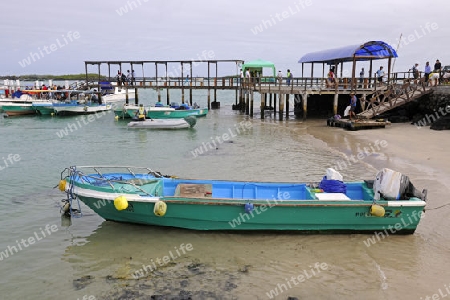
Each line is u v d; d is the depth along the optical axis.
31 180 15.06
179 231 10.40
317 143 21.84
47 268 8.56
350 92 29.58
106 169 16.80
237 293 7.56
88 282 8.01
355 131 24.88
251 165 17.25
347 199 10.09
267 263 8.77
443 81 28.28
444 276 8.11
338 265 8.65
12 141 24.20
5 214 11.53
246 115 38.88
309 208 9.84
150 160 18.64
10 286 7.87
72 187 10.59
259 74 43.38
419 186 13.38
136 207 10.05
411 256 8.98
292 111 44.00
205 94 92.56
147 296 7.46
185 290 7.66
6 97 42.34
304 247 9.55
